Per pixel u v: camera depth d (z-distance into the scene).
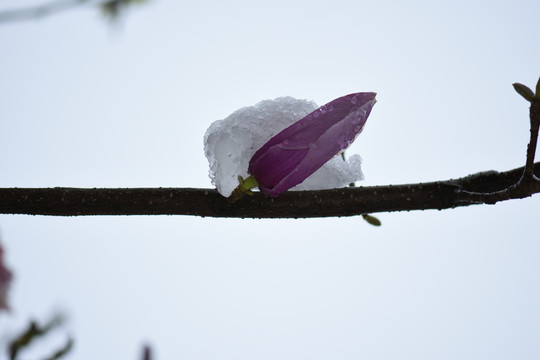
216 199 0.86
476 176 0.87
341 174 0.86
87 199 0.87
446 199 0.86
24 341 0.87
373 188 0.86
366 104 0.81
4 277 0.91
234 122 0.83
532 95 0.80
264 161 0.81
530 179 0.82
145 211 0.87
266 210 0.86
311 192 0.86
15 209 0.87
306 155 0.81
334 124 0.81
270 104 0.83
